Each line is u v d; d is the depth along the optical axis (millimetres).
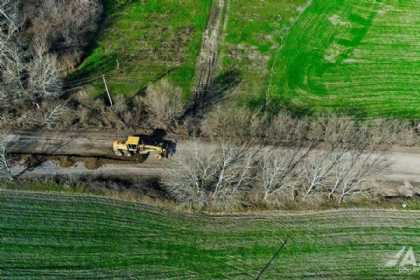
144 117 63656
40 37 69625
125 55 71375
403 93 68938
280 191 56469
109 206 55406
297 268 51812
